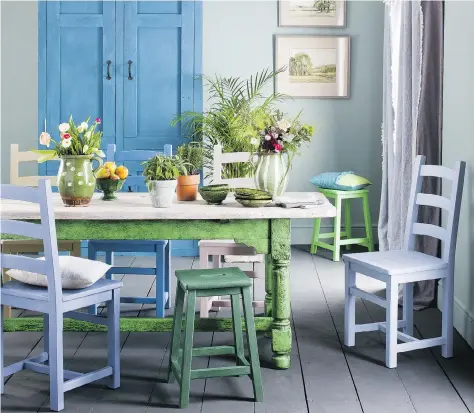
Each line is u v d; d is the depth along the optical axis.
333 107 6.59
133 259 6.02
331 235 6.23
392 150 5.32
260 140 3.68
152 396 3.10
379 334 3.98
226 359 3.54
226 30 6.50
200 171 5.94
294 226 6.68
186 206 3.44
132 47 5.95
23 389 3.17
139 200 3.69
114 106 5.98
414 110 4.43
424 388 3.20
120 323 3.50
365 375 3.35
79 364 3.48
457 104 4.05
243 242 3.30
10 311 4.05
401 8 4.91
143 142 6.02
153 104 6.00
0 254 3.00
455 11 4.07
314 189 6.66
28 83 6.67
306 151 6.63
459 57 4.00
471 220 3.83
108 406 2.99
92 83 5.98
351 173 6.21
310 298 4.72
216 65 6.53
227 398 3.08
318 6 6.50
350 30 6.54
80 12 5.93
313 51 6.52
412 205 3.85
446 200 3.62
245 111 5.95
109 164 3.66
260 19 6.50
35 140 6.71
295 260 5.95
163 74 5.97
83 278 2.97
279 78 6.54
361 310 4.42
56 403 2.93
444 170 3.67
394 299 3.41
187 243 6.12
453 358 3.59
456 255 4.14
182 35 5.94
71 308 2.94
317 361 3.54
